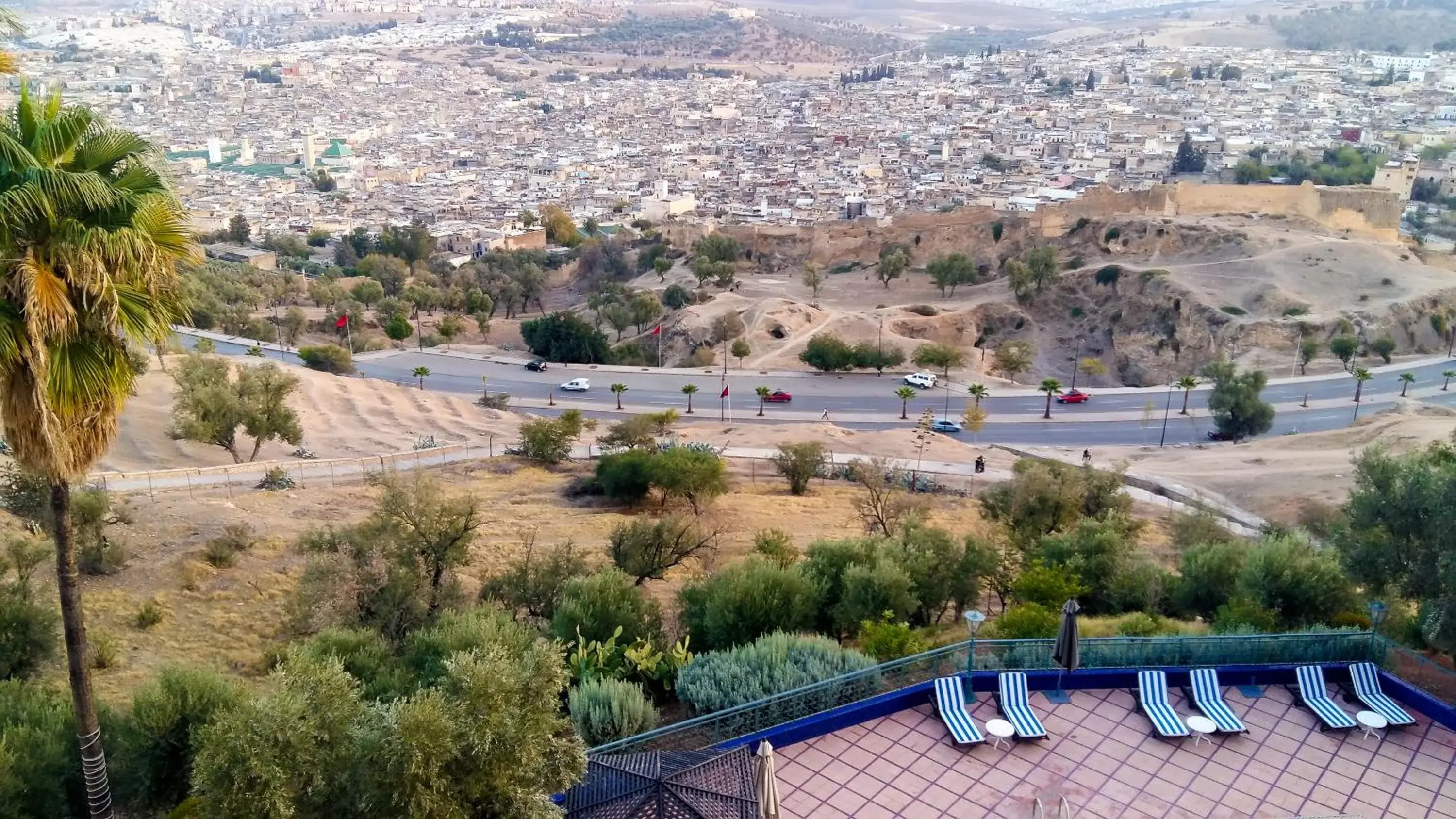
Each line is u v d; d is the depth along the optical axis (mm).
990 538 38812
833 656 22328
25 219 13336
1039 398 89500
